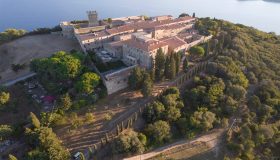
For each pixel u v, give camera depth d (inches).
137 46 6471.5
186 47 7416.3
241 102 5880.9
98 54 6988.2
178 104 5388.8
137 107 5428.2
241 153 4854.8
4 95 5428.2
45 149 4355.3
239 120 5487.2
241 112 5664.4
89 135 4825.3
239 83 6063.0
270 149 5241.1
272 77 6771.7
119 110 5344.5
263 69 6978.4
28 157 4217.5
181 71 6569.9
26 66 6909.5
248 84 6441.9
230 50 7268.7
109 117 5059.1
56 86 5693.9
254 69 6850.4
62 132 4874.5
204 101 5487.2
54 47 7696.9
